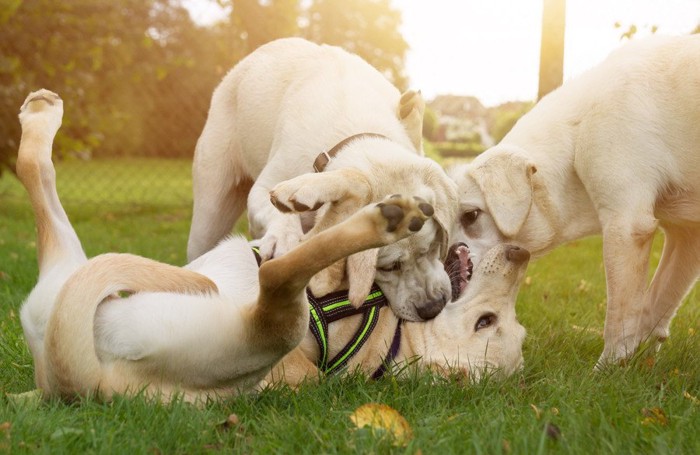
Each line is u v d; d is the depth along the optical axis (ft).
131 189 17.58
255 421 3.32
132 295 3.33
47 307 3.36
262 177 4.79
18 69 13.05
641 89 4.72
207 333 3.28
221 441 3.09
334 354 3.89
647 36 4.99
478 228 4.87
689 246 5.01
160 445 3.03
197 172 5.65
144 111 16.51
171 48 14.94
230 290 3.70
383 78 5.15
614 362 4.39
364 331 3.89
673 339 5.17
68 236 3.63
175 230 11.16
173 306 3.27
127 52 14.30
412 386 3.77
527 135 5.08
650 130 4.68
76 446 2.99
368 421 3.25
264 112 5.18
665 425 3.34
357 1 33.78
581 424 3.19
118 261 3.35
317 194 3.67
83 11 13.46
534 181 4.95
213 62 14.96
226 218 5.72
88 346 3.22
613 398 3.50
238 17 12.87
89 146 14.28
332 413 3.40
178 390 3.30
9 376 3.96
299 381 3.77
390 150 4.20
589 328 5.43
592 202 4.93
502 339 4.09
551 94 5.20
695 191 4.75
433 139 41.11
